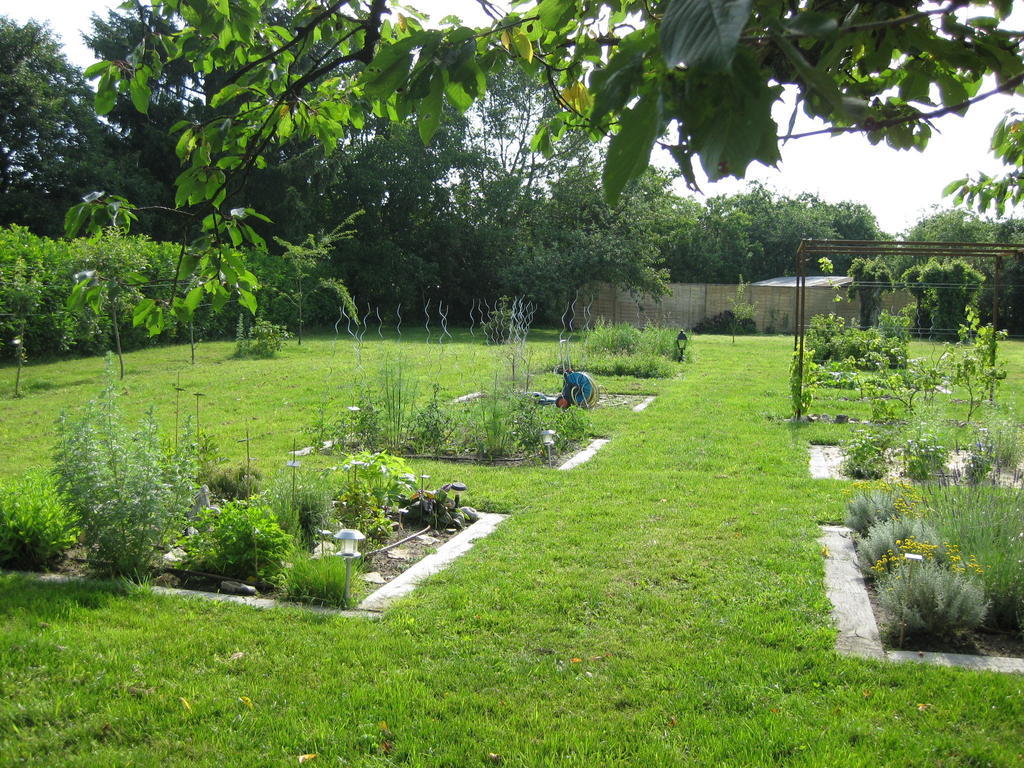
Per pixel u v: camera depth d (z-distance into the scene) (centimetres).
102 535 478
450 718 323
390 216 3203
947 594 409
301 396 1259
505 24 186
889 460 813
